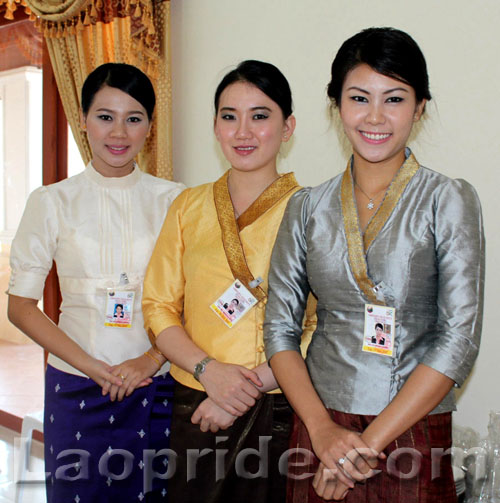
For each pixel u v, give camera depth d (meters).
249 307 1.48
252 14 2.61
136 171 1.87
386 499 1.19
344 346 1.21
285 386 1.28
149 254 1.80
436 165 2.19
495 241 2.08
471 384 2.15
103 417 1.77
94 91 1.74
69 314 1.81
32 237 1.77
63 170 3.43
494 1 2.04
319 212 1.29
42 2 3.06
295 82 2.51
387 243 1.18
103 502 1.80
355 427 1.19
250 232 1.51
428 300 1.18
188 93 2.86
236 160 1.51
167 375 1.85
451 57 2.13
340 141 2.38
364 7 2.31
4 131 3.62
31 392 3.72
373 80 1.17
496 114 2.06
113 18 2.87
